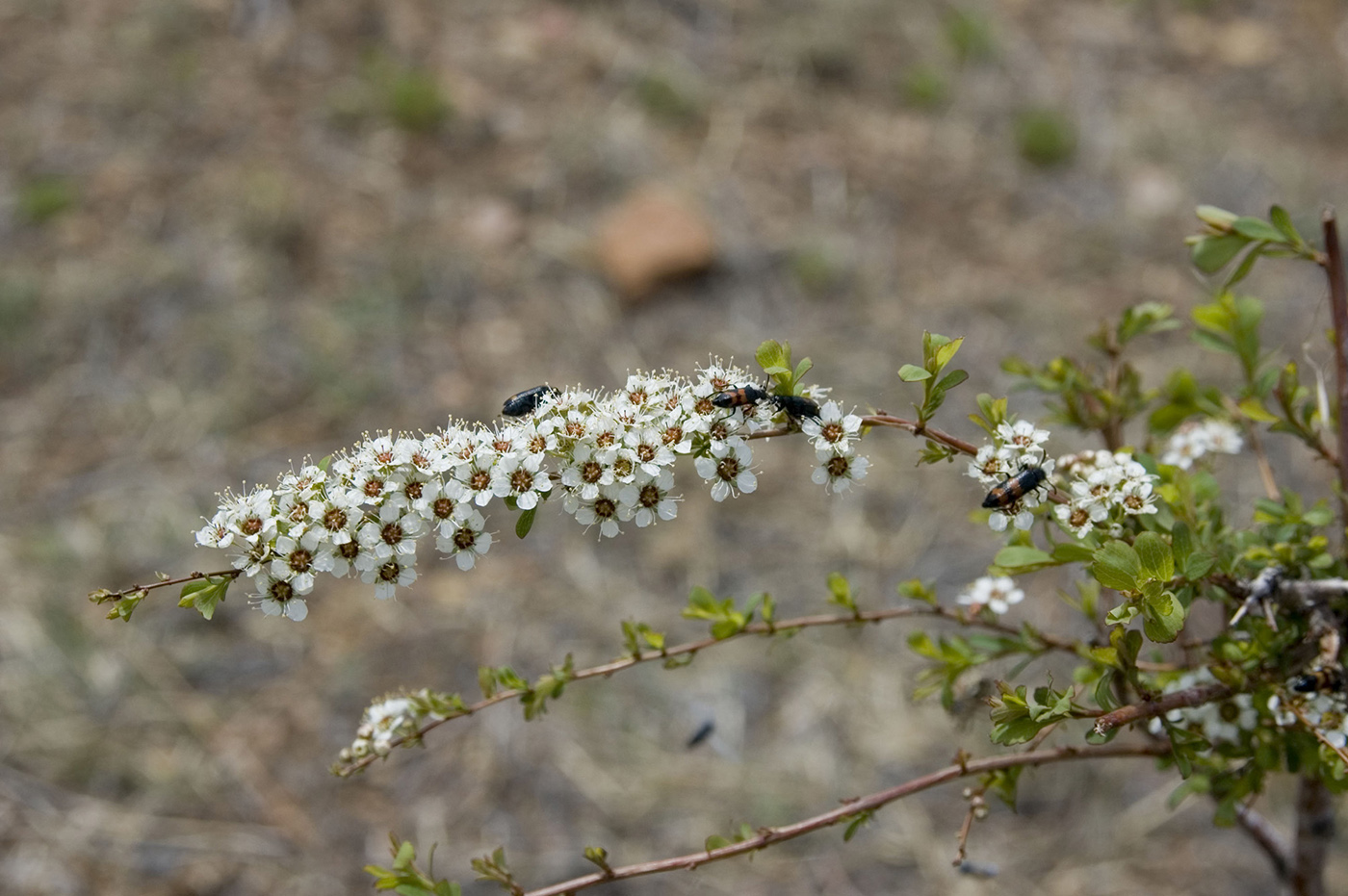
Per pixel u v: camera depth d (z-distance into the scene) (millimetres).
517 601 885
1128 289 1167
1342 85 1454
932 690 488
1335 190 1295
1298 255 453
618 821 779
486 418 991
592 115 1258
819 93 1358
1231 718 442
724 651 871
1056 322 1118
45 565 864
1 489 910
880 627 880
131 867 728
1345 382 459
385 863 747
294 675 833
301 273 1075
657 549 927
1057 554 415
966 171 1287
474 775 795
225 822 755
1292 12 1582
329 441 962
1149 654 488
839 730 831
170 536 891
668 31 1391
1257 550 429
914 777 807
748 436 411
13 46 1230
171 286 1044
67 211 1090
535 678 837
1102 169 1308
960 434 1002
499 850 431
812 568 920
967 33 1437
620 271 1104
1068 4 1575
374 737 456
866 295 1127
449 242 1120
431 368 1023
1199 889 761
